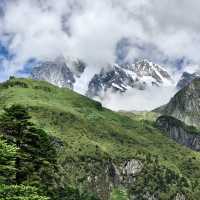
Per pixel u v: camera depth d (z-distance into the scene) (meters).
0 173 38.47
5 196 36.66
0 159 37.81
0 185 36.69
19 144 52.06
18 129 52.16
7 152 38.12
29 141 52.72
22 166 51.31
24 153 51.53
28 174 51.41
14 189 37.25
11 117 52.16
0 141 38.25
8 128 52.03
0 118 52.12
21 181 50.25
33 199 37.47
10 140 51.31
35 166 52.84
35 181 51.09
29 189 38.31
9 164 38.66
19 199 36.72
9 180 40.94
